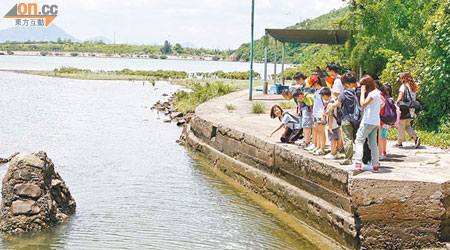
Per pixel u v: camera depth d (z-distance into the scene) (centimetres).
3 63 10706
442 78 1263
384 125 897
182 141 1756
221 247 793
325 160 869
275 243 813
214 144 1445
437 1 1548
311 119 980
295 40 2847
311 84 948
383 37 2108
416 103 1024
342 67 2850
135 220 912
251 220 929
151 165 1375
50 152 1506
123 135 1869
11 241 795
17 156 884
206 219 930
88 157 1445
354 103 817
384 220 725
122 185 1152
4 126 2023
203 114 1719
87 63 12875
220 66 13575
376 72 2173
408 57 1961
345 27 2330
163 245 793
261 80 5303
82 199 1032
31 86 4412
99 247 774
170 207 998
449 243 704
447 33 1270
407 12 2141
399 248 721
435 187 702
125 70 7381
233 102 2238
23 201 851
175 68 11050
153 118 2400
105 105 2967
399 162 873
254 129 1309
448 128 1234
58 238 812
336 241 791
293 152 967
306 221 890
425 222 709
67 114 2481
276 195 1021
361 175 751
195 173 1304
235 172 1245
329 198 833
